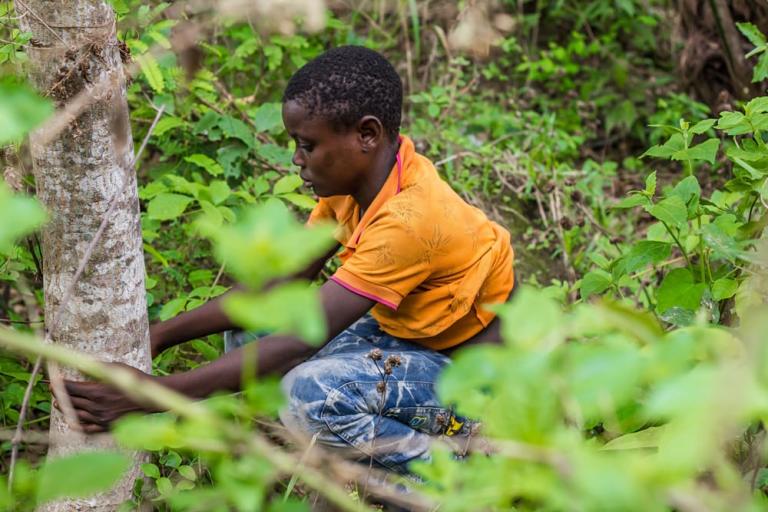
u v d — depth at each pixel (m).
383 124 2.06
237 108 3.26
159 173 3.12
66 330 1.98
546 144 3.91
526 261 3.44
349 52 2.04
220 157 3.06
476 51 4.21
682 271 2.07
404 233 2.00
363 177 2.10
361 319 2.41
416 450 2.14
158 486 1.97
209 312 2.29
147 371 2.12
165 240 3.03
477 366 0.91
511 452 0.92
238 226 0.85
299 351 1.93
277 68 3.90
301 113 2.01
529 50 4.79
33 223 0.82
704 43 4.06
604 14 4.66
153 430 0.94
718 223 2.09
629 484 0.81
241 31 3.83
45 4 1.79
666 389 0.84
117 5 2.25
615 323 1.06
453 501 0.98
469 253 2.12
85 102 1.71
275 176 3.02
